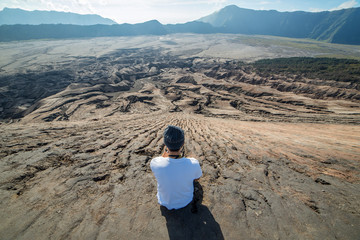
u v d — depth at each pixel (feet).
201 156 13.35
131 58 435.12
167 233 6.38
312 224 6.43
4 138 16.43
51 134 18.94
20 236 6.17
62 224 6.69
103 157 12.58
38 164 11.10
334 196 7.86
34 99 201.05
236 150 14.71
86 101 174.81
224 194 8.34
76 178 9.71
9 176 9.63
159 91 203.10
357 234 5.93
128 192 8.62
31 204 7.64
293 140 20.92
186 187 7.06
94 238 6.16
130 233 6.39
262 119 93.35
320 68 240.12
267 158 12.66
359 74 187.01
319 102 137.08
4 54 471.21
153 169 7.23
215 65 327.06
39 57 431.02
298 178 9.63
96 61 394.73
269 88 186.39
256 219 6.82
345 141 23.71
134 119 48.52
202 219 6.92
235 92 191.42
